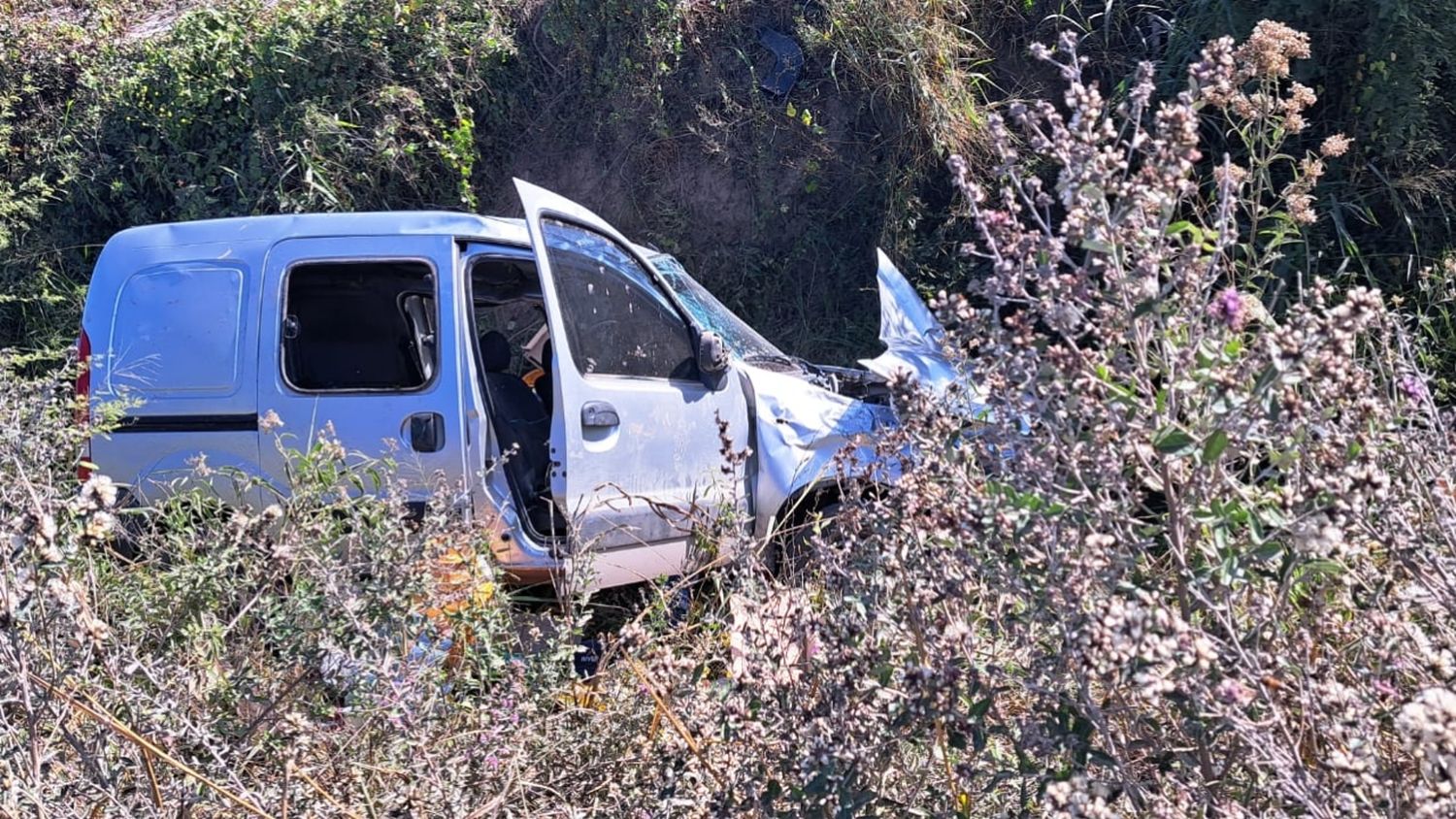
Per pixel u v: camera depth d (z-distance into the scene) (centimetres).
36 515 245
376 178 964
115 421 440
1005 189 259
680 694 300
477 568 340
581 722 322
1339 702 213
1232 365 224
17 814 245
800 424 548
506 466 490
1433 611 245
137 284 522
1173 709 238
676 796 279
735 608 310
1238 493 224
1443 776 187
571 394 468
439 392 481
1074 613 219
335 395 488
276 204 960
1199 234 247
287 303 504
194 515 420
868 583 276
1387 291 712
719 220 945
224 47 1028
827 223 912
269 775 287
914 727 245
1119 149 253
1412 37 696
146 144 1025
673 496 519
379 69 995
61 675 253
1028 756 268
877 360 560
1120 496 231
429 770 279
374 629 290
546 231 503
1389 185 715
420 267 497
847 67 914
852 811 236
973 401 293
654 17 954
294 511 319
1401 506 248
